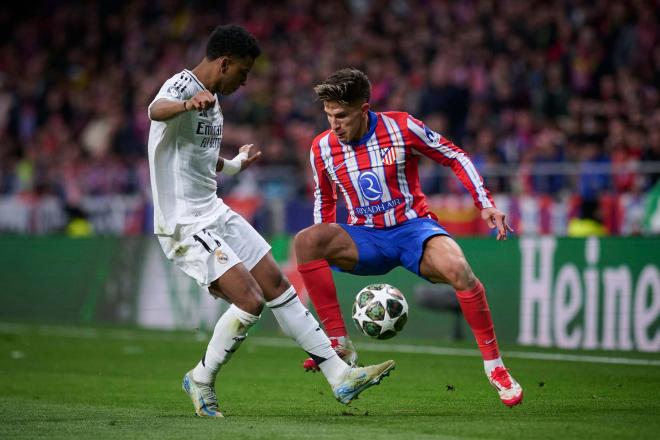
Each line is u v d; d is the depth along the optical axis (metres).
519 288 35.50
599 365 28.39
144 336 40.94
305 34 66.50
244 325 18.00
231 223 18.66
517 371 26.95
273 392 23.31
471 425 16.55
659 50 51.50
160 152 18.02
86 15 78.81
